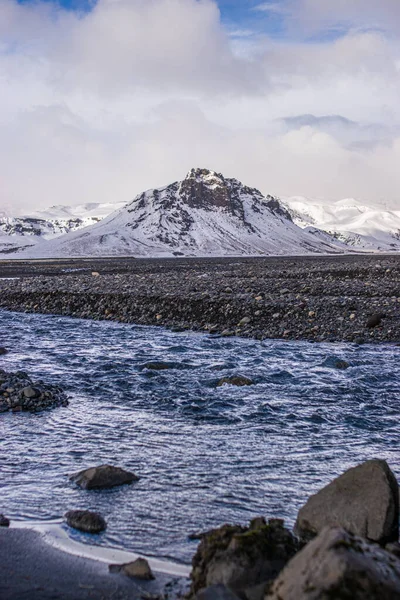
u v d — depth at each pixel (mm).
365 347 24188
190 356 22281
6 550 7598
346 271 53188
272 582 5699
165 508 9070
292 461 11172
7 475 10445
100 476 9977
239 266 84250
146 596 6453
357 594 5043
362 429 13359
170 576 7016
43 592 6504
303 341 25812
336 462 11156
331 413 14602
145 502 9281
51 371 19578
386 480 7707
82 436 12680
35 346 24875
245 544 6551
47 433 12906
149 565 7316
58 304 38594
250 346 24500
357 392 16719
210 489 9805
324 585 5121
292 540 6828
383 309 30375
